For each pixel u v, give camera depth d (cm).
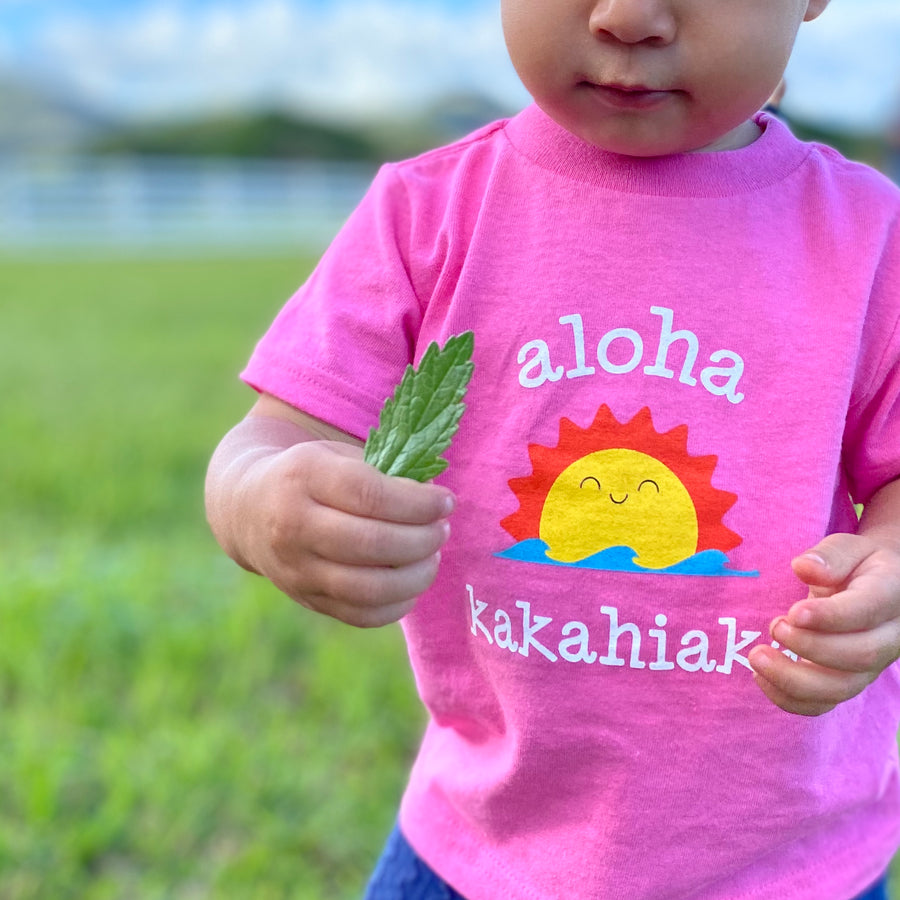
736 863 43
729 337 41
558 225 42
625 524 41
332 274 44
